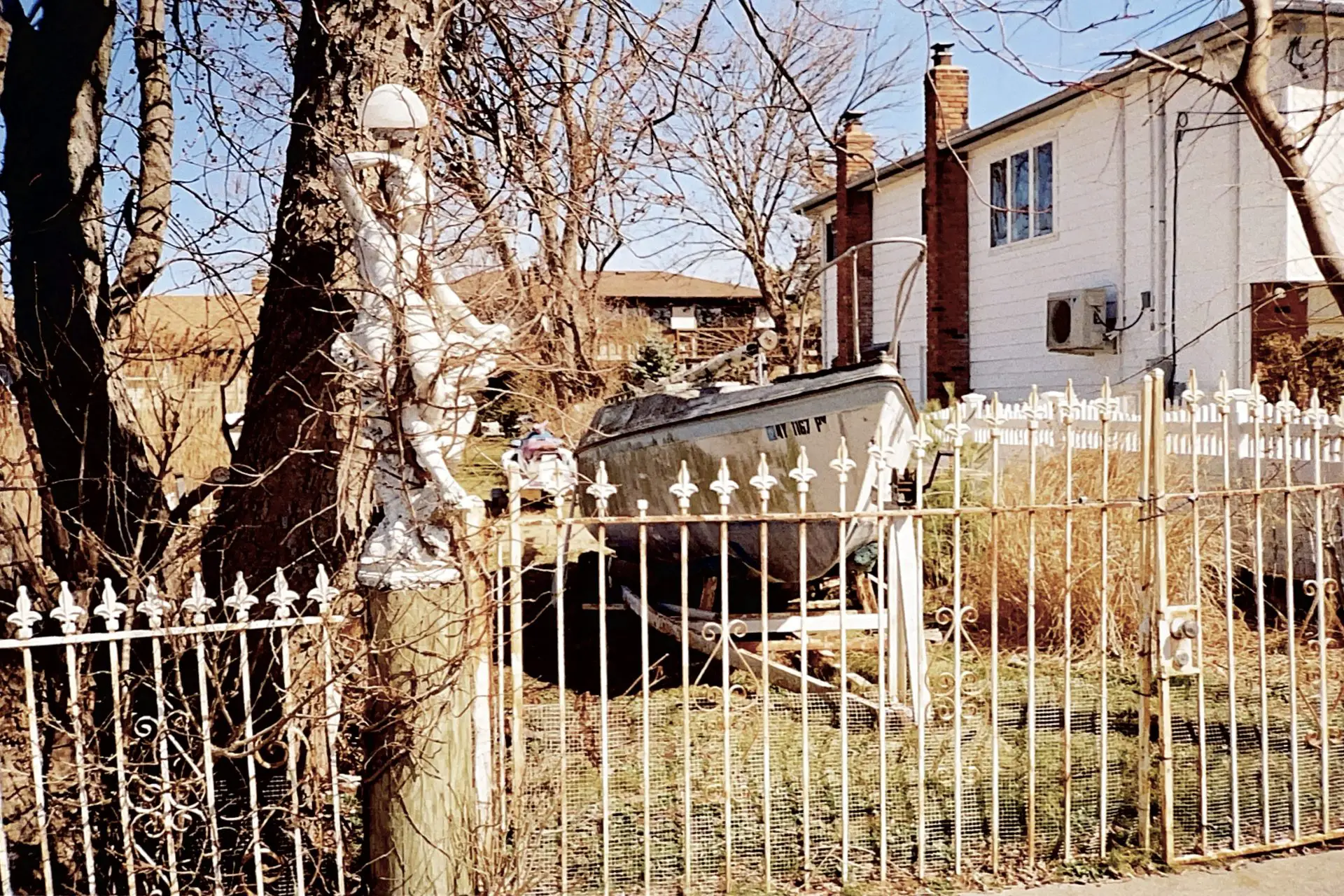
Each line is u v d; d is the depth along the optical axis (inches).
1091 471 316.2
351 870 169.5
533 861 167.0
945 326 741.9
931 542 341.4
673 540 372.2
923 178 807.1
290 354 180.1
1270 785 210.2
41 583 188.5
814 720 258.4
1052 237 650.8
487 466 190.5
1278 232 497.0
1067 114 633.0
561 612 163.8
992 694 177.8
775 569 326.6
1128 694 268.8
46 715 163.9
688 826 168.2
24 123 212.5
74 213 213.5
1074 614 312.8
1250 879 175.9
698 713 265.7
